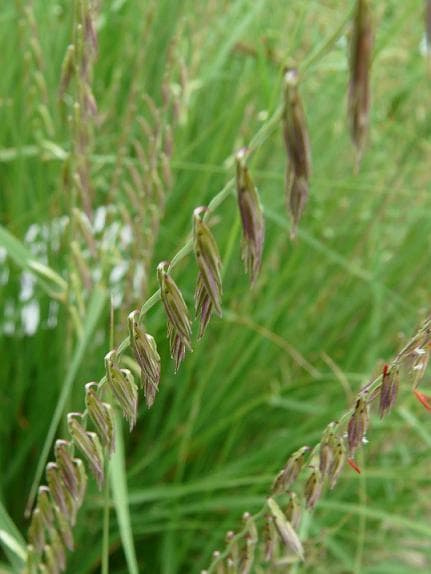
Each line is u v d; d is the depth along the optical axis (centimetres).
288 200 7
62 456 13
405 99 35
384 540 31
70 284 21
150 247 22
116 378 11
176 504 27
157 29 32
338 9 34
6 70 29
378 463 33
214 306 9
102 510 28
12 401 30
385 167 35
